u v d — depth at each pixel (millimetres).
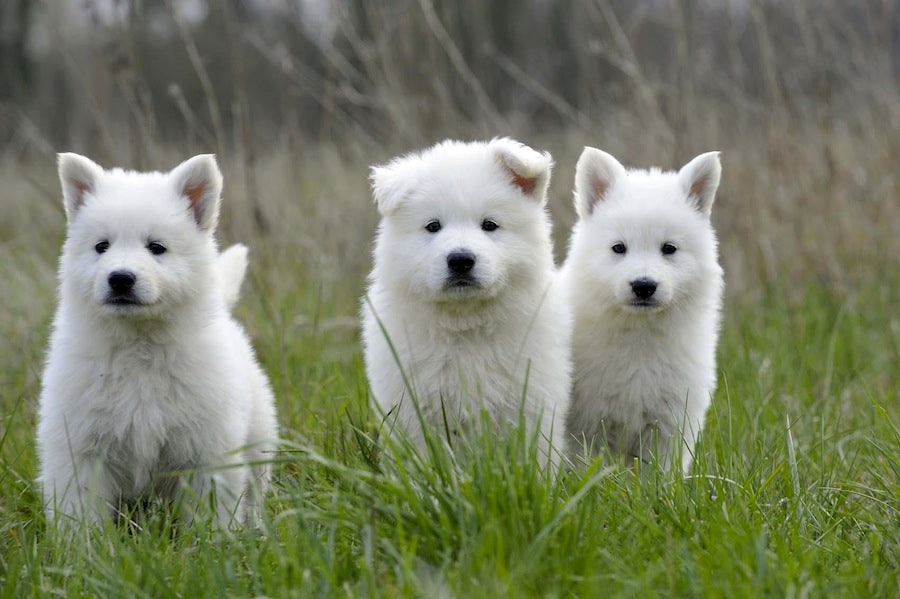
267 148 18609
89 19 13000
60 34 15859
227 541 6289
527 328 7676
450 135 14609
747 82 15039
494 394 7598
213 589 5738
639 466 7457
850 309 12086
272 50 17375
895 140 13633
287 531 6414
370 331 7980
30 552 6332
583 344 8383
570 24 21328
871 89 14070
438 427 7652
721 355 10852
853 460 7777
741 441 8109
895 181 13453
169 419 7434
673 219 8344
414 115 14664
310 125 21297
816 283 12852
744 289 12953
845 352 11133
